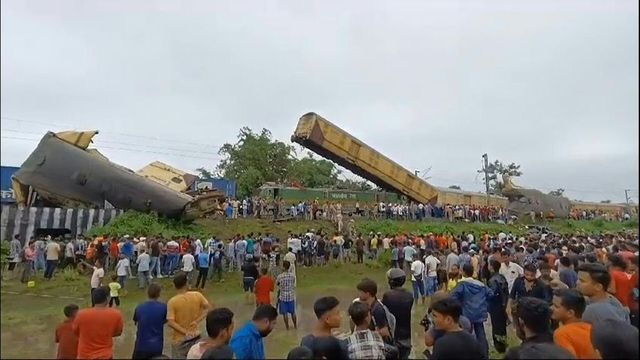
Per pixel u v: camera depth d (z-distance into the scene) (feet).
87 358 16.24
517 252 42.68
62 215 51.37
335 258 71.82
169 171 88.63
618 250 21.50
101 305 16.98
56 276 41.81
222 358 12.19
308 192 104.88
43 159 61.11
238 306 43.45
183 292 20.07
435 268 47.75
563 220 102.27
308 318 38.83
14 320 26.66
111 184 64.39
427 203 107.34
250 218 86.53
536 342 11.32
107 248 50.34
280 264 62.44
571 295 13.03
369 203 105.09
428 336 15.75
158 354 18.57
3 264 29.37
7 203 31.78
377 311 17.60
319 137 87.86
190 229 70.64
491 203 130.72
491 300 26.21
